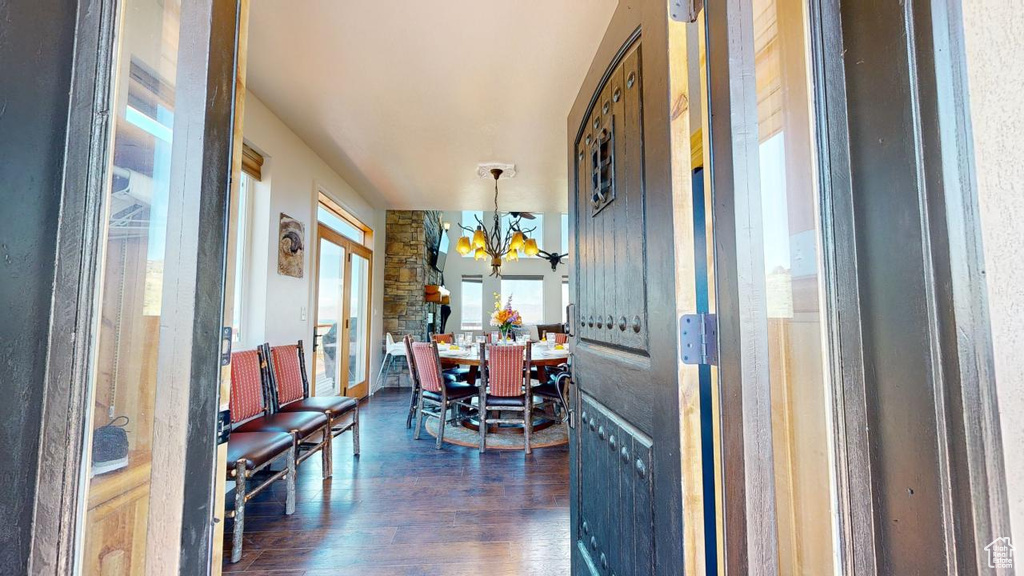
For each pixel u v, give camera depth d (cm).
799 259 66
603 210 128
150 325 61
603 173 128
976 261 46
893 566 51
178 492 56
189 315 58
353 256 490
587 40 198
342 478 268
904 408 50
